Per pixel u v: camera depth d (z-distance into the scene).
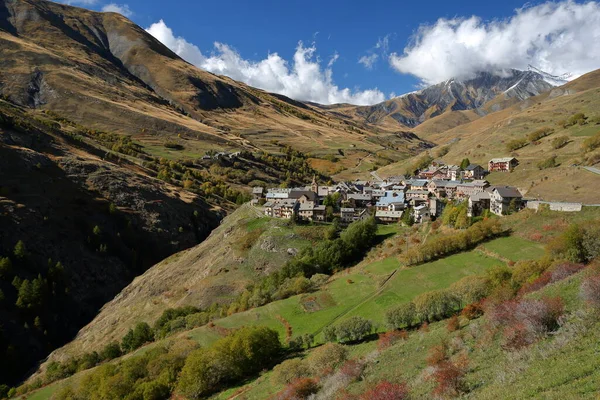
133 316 142.00
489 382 37.41
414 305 71.12
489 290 66.94
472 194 154.62
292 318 93.88
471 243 102.94
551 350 36.81
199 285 139.25
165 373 80.25
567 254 69.56
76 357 118.44
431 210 152.38
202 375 74.25
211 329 97.75
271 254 142.38
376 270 106.81
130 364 87.44
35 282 143.62
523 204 127.38
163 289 154.12
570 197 135.38
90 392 85.62
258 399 62.69
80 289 163.38
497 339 45.84
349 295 97.31
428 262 101.19
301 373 63.16
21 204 172.50
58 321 146.25
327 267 125.62
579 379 29.30
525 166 195.50
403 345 58.97
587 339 35.84
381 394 43.34
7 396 107.19
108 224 195.75
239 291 130.00
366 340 71.50
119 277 179.88
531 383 32.31
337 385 53.34
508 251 92.75
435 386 41.06
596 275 46.75
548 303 44.12
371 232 134.88
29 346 131.62
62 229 177.50
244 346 76.75
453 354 48.47
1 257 150.38
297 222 159.88
